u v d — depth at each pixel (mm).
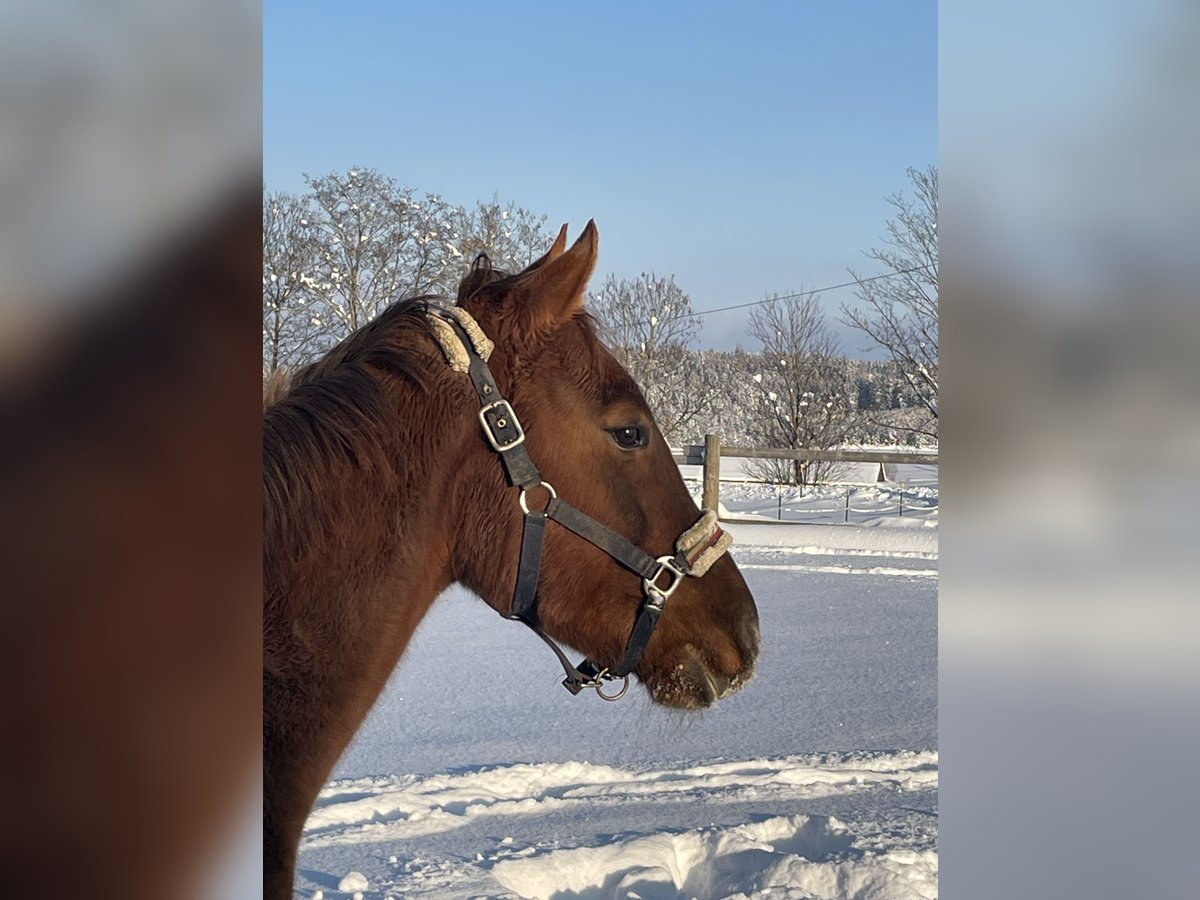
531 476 2016
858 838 3688
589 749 4805
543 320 2074
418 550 1938
